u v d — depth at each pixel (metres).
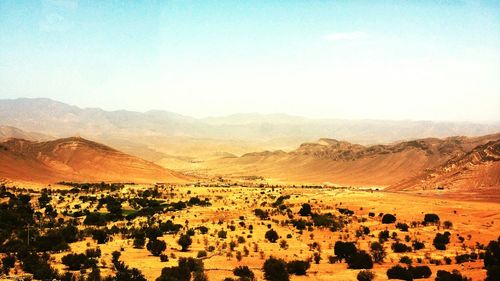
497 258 62.38
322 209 133.50
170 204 148.38
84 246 82.75
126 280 53.66
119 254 69.94
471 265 65.12
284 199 156.62
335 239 90.94
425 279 57.66
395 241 88.69
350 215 124.00
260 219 117.56
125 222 117.75
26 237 88.62
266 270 58.97
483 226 104.94
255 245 81.50
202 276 55.16
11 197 146.88
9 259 62.72
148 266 64.19
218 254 74.44
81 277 54.75
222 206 142.38
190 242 78.69
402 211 129.62
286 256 73.50
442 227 104.00
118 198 165.25
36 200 156.50
